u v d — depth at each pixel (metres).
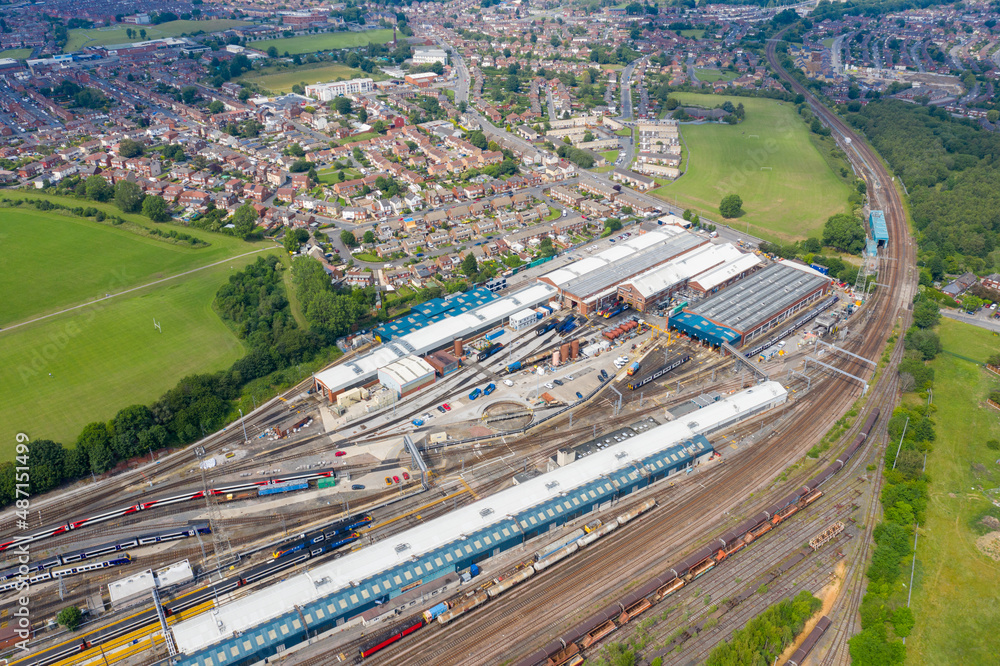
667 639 158.12
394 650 156.50
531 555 181.00
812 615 165.00
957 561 179.12
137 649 158.50
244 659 150.25
